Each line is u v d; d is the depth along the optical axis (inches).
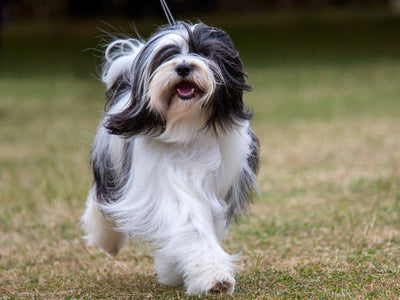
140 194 289.7
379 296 282.2
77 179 566.9
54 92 1186.0
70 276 343.3
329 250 368.5
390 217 423.5
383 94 1030.4
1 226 443.5
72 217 464.8
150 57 279.6
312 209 458.6
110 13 2228.1
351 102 971.3
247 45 1685.5
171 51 278.1
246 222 435.2
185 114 277.1
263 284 309.1
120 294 306.2
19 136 796.6
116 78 321.4
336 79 1215.6
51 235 423.2
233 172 298.2
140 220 290.0
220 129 287.1
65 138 772.6
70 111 981.2
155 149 286.7
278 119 864.3
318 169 581.6
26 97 1142.3
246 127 300.2
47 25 2144.4
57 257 382.0
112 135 312.3
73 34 1948.8
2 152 701.3
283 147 686.5
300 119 856.9
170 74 271.0
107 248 358.0
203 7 2251.5
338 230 404.8
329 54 1523.1
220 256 277.7
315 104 972.6
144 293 304.7
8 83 1315.2
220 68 282.4
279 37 1770.4
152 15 2124.8
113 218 315.6
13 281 335.6
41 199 510.3
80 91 1187.3
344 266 333.7
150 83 276.2
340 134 739.4
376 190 492.7
